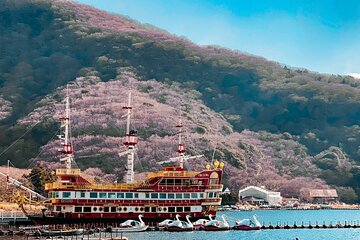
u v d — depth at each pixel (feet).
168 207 562.25
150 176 566.77
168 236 507.71
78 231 479.82
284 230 616.80
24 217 558.56
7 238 447.01
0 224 524.52
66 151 586.04
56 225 524.93
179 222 542.57
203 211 581.53
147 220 554.05
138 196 552.82
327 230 633.20
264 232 584.40
